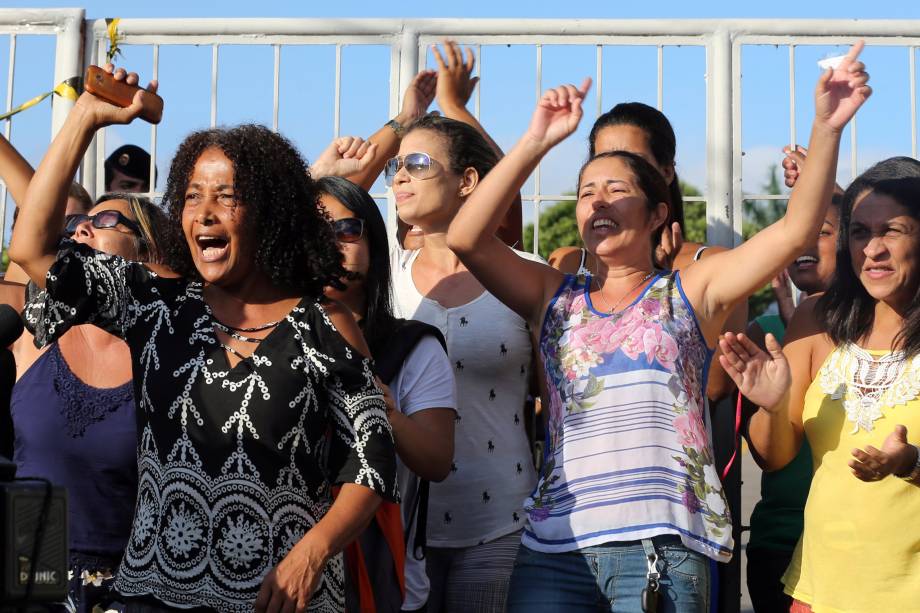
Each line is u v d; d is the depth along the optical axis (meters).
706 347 3.25
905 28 4.73
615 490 3.06
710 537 3.04
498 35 4.86
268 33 4.93
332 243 2.97
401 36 4.89
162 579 2.58
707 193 4.78
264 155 2.86
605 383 3.16
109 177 5.08
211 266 2.81
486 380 3.87
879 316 3.46
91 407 3.38
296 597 2.53
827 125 3.08
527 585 3.13
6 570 2.00
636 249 3.36
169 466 2.64
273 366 2.67
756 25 4.78
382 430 2.77
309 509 2.70
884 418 3.29
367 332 3.59
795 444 3.57
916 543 3.19
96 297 2.81
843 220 3.55
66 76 4.95
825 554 3.32
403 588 3.29
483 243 3.39
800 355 3.63
